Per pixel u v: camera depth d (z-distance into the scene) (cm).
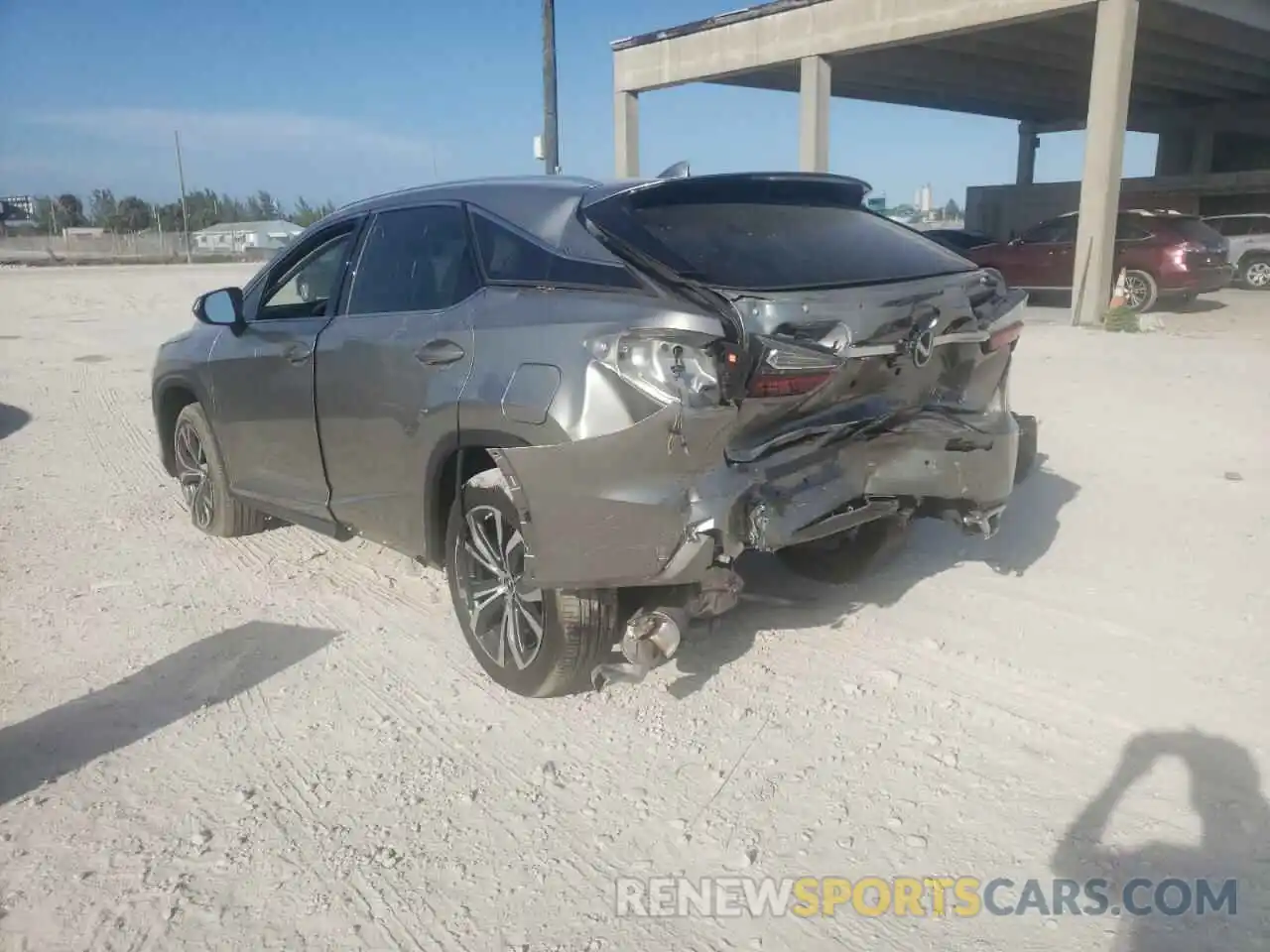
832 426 343
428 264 419
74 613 469
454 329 382
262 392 489
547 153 1588
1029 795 318
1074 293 1582
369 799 323
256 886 283
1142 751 340
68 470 734
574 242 363
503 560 379
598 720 370
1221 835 296
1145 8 1780
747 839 301
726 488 323
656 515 323
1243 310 1736
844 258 367
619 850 298
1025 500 607
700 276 331
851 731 358
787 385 325
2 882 283
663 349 319
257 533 581
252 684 400
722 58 2062
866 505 360
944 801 316
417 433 394
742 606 466
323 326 455
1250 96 3002
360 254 455
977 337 379
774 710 373
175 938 263
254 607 477
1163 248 1662
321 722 371
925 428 370
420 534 416
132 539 575
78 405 984
